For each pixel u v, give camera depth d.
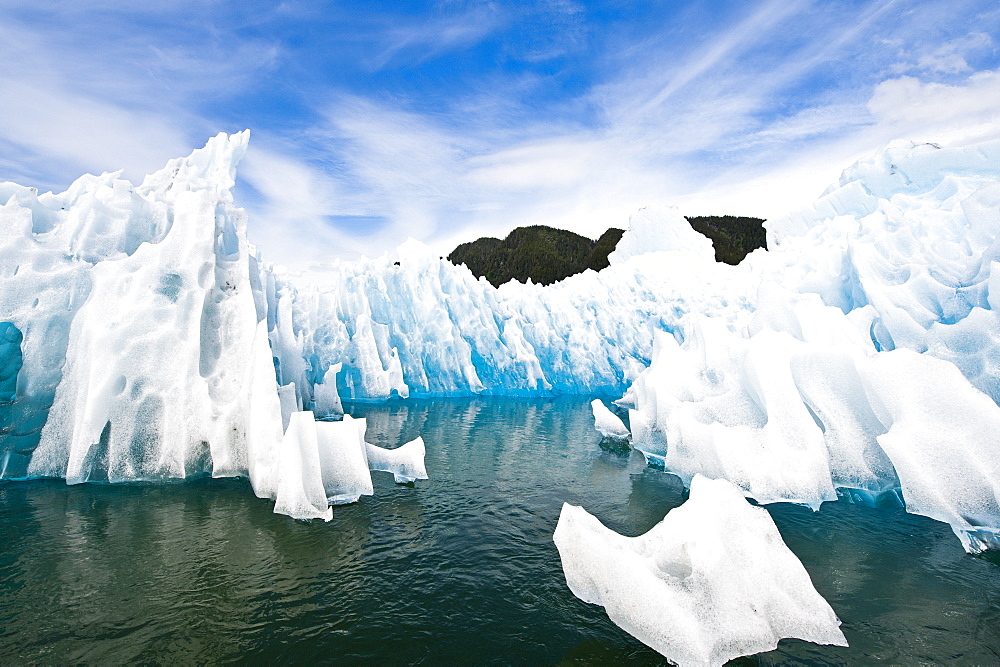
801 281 14.40
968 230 11.59
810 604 5.02
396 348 21.17
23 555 6.05
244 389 9.02
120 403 8.73
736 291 25.05
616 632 4.92
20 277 8.98
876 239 13.34
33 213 9.88
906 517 7.95
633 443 12.40
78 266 9.44
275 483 7.98
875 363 8.33
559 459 11.71
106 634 4.63
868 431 8.79
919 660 4.57
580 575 5.62
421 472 9.70
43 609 4.98
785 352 9.30
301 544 6.62
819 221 20.42
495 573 6.06
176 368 9.08
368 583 5.73
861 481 8.56
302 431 7.82
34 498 7.86
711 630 4.52
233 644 4.58
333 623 4.95
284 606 5.21
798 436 8.64
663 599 4.70
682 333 24.09
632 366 24.77
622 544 5.57
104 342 8.72
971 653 4.68
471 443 13.05
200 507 7.67
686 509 5.67
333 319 20.77
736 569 5.02
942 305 10.48
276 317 14.49
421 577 5.91
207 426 8.93
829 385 9.26
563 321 26.27
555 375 25.16
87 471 8.55
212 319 9.80
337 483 8.40
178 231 9.98
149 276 9.29
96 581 5.54
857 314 11.25
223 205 11.62
